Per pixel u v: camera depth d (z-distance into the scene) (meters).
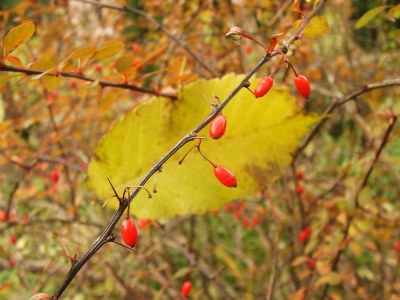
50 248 0.58
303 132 0.28
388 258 0.60
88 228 0.61
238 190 0.28
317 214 0.47
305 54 0.46
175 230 0.70
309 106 0.65
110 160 0.29
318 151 0.78
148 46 0.55
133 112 0.28
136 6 0.61
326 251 0.42
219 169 0.19
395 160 0.54
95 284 0.68
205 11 0.55
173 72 0.32
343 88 0.62
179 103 0.28
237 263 0.77
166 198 0.28
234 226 0.84
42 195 0.54
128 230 0.17
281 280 0.60
